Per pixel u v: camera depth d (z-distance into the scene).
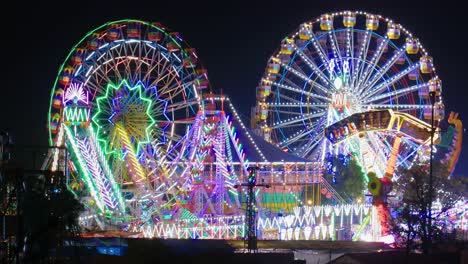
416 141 100.62
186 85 102.50
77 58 99.56
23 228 61.53
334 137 105.50
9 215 63.84
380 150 105.69
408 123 98.06
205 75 103.06
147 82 101.19
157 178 100.75
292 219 107.50
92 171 96.94
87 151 97.56
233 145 115.12
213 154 109.44
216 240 70.69
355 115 101.62
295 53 120.94
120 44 101.19
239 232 103.62
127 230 96.69
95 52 100.19
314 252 74.75
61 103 98.44
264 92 121.06
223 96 109.25
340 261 69.38
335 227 109.69
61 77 99.00
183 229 98.56
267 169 115.75
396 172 106.62
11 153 74.12
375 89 119.12
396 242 79.44
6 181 63.84
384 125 98.25
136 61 101.44
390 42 119.38
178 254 67.19
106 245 75.12
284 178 116.56
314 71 119.56
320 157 118.88
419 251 77.12
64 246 68.19
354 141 108.62
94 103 99.56
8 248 62.44
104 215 96.44
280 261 68.31
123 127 98.81
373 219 96.88
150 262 66.50
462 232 86.75
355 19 119.50
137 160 98.19
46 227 62.56
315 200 121.75
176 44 102.44
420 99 119.00
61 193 66.19
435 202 96.19
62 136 97.56
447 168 105.81
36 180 66.56
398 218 77.56
